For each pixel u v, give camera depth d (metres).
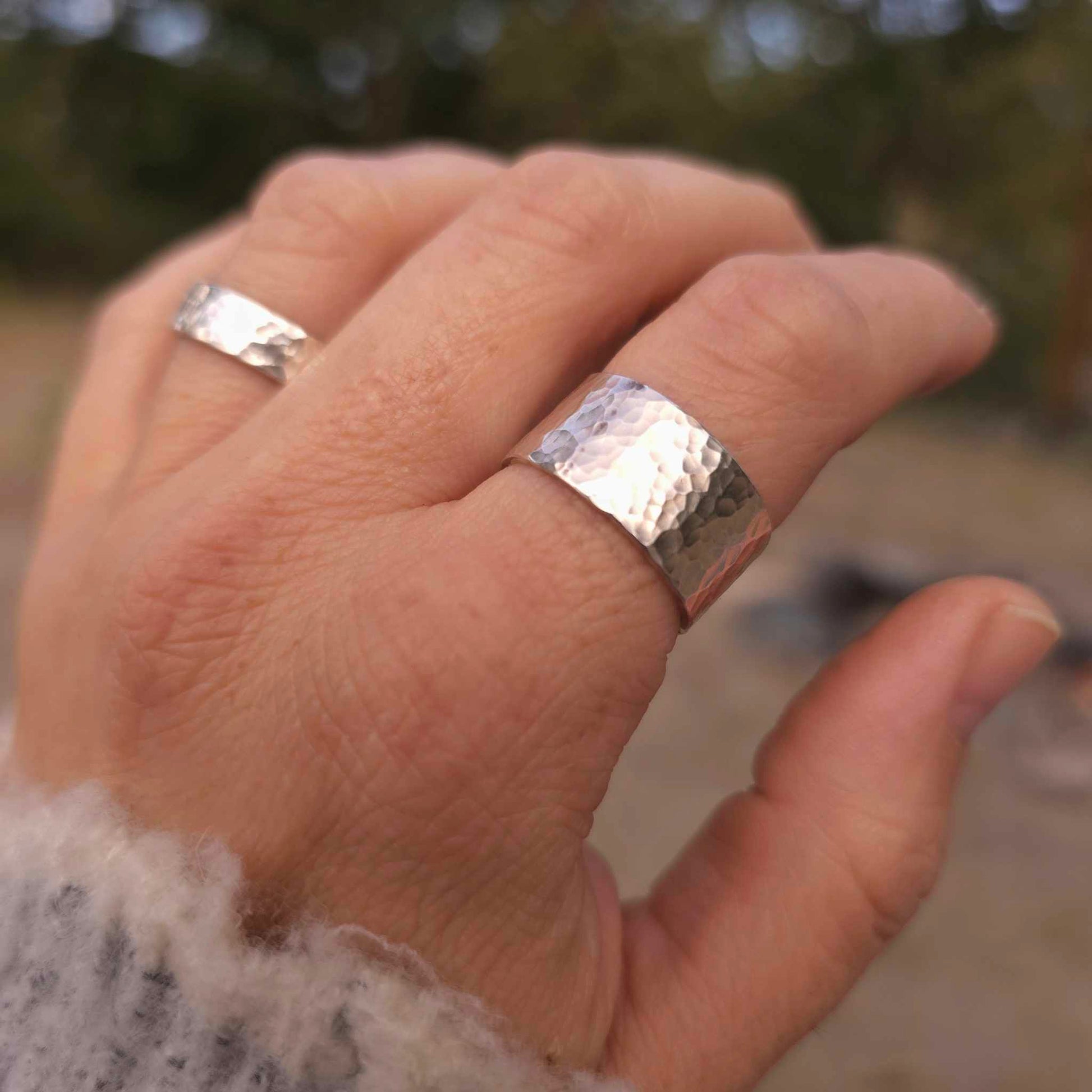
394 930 0.09
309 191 0.12
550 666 0.09
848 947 0.10
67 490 0.13
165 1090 0.09
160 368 0.14
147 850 0.09
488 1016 0.09
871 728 0.11
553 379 0.10
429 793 0.09
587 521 0.09
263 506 0.10
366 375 0.10
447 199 0.13
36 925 0.09
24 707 0.11
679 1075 0.10
